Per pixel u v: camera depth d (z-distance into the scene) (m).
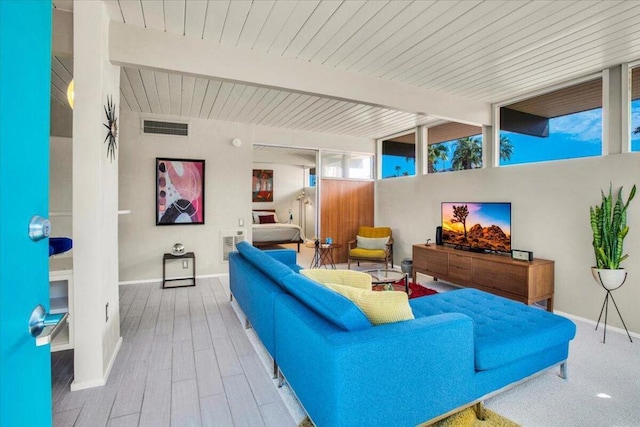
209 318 3.37
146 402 1.96
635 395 2.04
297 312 1.80
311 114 4.82
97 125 2.12
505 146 4.25
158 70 2.56
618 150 3.14
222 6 2.20
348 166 6.57
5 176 0.62
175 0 2.14
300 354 1.73
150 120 4.85
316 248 6.18
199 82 3.54
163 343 2.78
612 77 3.17
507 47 2.76
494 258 3.79
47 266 0.83
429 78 3.45
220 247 5.30
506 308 2.42
